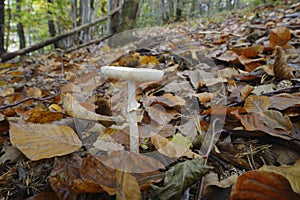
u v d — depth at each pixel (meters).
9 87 2.83
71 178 0.90
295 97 1.27
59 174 0.91
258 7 7.89
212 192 0.90
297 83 1.59
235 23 5.98
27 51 5.18
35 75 3.65
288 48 2.28
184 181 0.83
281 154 1.05
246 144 1.17
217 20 8.30
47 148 1.00
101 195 0.91
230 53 2.30
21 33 10.06
